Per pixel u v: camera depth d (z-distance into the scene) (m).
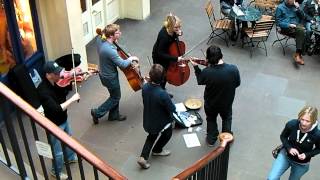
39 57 8.01
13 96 3.56
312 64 9.23
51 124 3.58
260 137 7.14
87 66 8.69
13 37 7.29
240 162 6.65
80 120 7.48
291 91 8.31
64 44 8.13
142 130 7.26
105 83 6.99
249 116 7.61
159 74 5.78
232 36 9.95
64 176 6.16
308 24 9.44
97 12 10.10
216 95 6.36
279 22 9.55
